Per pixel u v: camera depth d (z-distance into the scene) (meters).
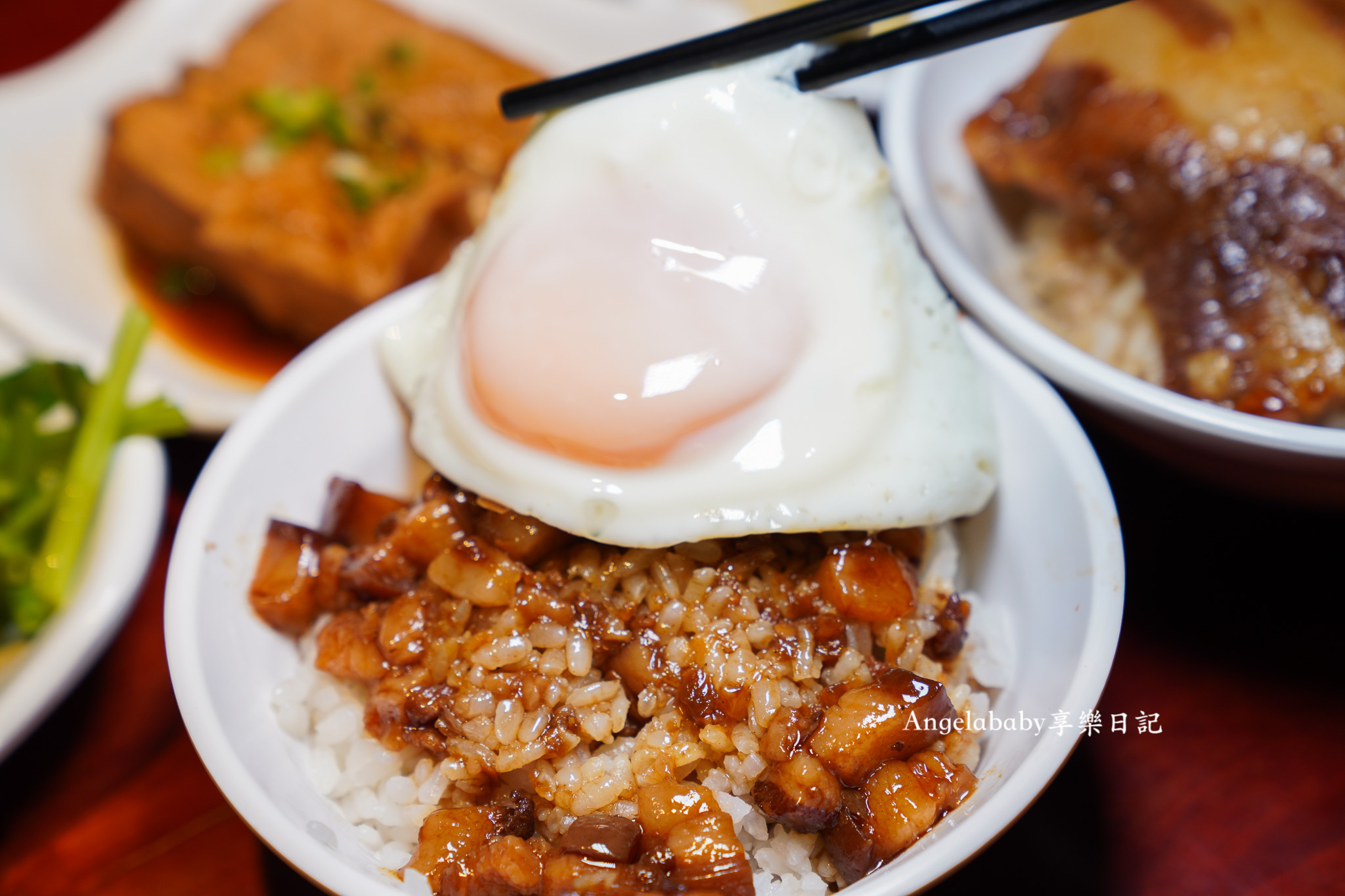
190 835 0.26
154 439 0.29
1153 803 0.25
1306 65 0.28
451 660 0.23
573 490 0.23
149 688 0.28
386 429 0.26
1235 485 0.26
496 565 0.23
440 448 0.24
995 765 0.22
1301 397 0.26
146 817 0.26
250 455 0.24
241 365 0.36
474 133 0.37
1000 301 0.26
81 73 0.41
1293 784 0.25
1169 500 0.28
